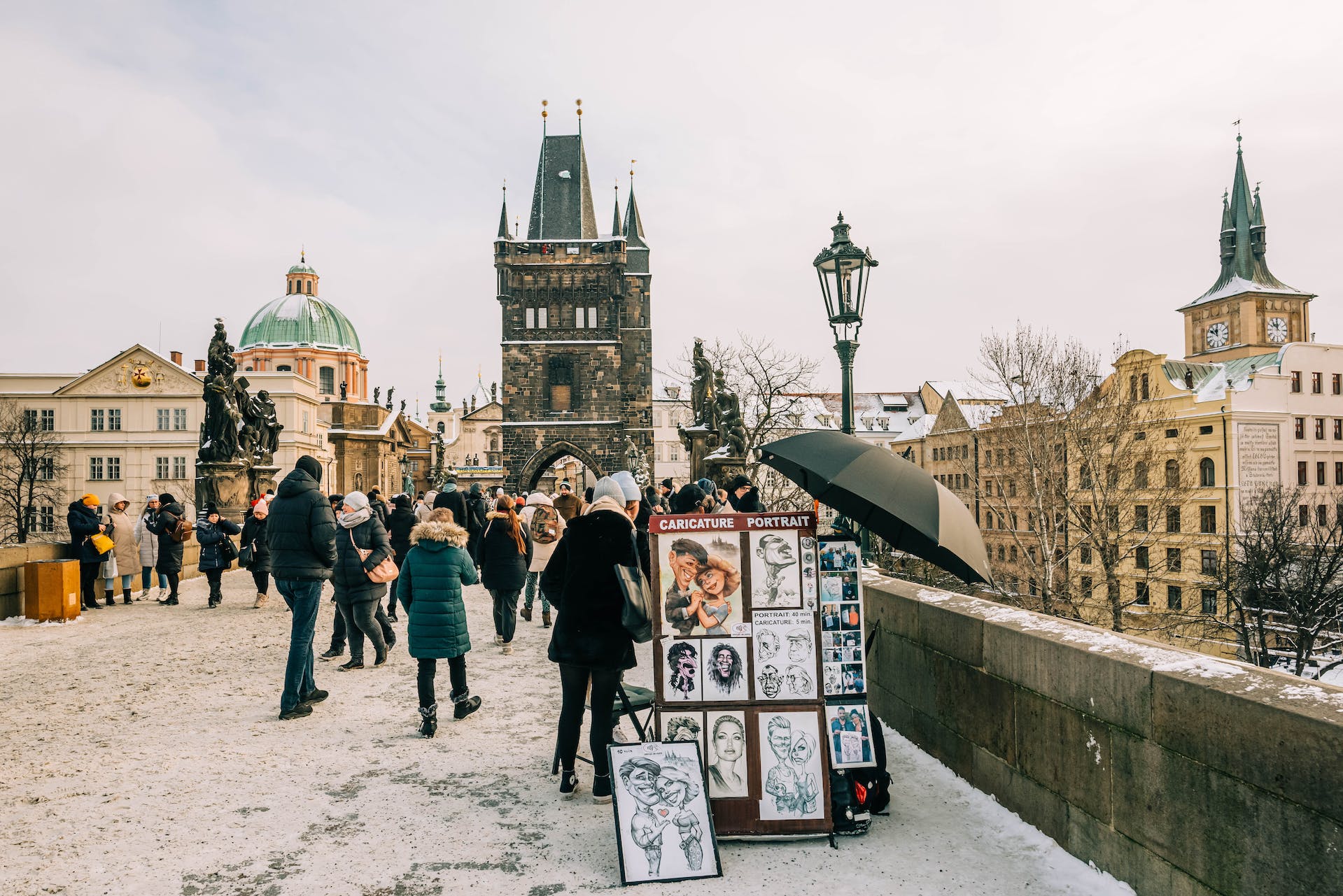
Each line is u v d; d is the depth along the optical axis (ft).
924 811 17.87
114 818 17.57
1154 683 13.12
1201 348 276.21
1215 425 174.19
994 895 14.16
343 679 31.27
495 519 36.32
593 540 19.17
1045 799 16.19
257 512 50.67
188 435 233.14
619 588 18.88
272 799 18.83
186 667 33.14
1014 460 129.08
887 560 149.79
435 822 17.58
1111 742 14.19
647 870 14.93
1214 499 173.47
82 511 49.19
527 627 44.47
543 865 15.61
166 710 26.55
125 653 35.86
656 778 15.96
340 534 33.01
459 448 401.49
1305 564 123.13
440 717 25.94
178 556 51.60
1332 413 181.78
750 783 16.74
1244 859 11.33
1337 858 9.93
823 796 16.58
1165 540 155.74
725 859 15.75
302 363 327.67
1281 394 176.35
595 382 223.92
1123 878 13.84
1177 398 180.55
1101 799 14.43
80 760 21.43
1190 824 12.32
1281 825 10.72
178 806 18.29
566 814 18.06
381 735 23.93
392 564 33.76
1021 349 124.36
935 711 21.02
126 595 52.19
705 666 17.21
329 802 18.66
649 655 36.22
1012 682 17.37
